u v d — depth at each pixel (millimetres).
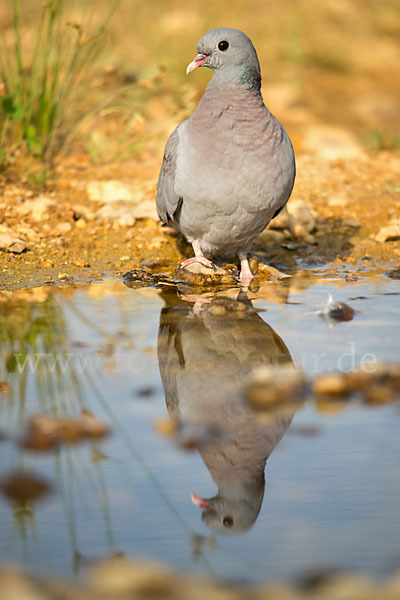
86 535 5090
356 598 4359
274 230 13297
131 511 5363
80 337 8727
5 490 5582
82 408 6934
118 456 6117
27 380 7531
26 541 5023
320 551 4875
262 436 6438
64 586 4523
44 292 10570
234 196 10133
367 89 24719
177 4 25297
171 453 6172
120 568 4648
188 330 9008
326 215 14203
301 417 6828
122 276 11430
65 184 14930
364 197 15023
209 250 11344
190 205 10438
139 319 9391
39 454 6129
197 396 7266
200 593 4430
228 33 10070
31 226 13047
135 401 7109
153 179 15352
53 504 5441
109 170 15898
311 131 19625
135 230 13180
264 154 10055
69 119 17609
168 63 21828
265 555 4871
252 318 9422
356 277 11398
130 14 23391
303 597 4391
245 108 10086
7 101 14352
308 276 11523
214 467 5934
